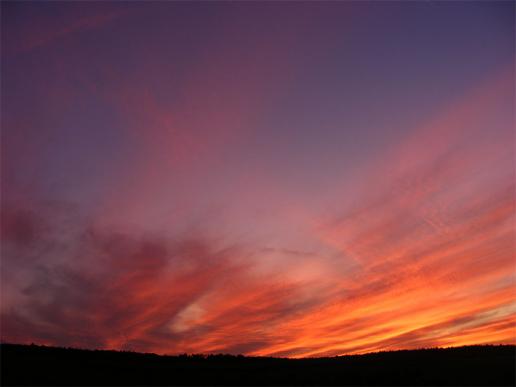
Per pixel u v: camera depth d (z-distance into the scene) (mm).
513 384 25859
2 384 24750
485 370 29047
